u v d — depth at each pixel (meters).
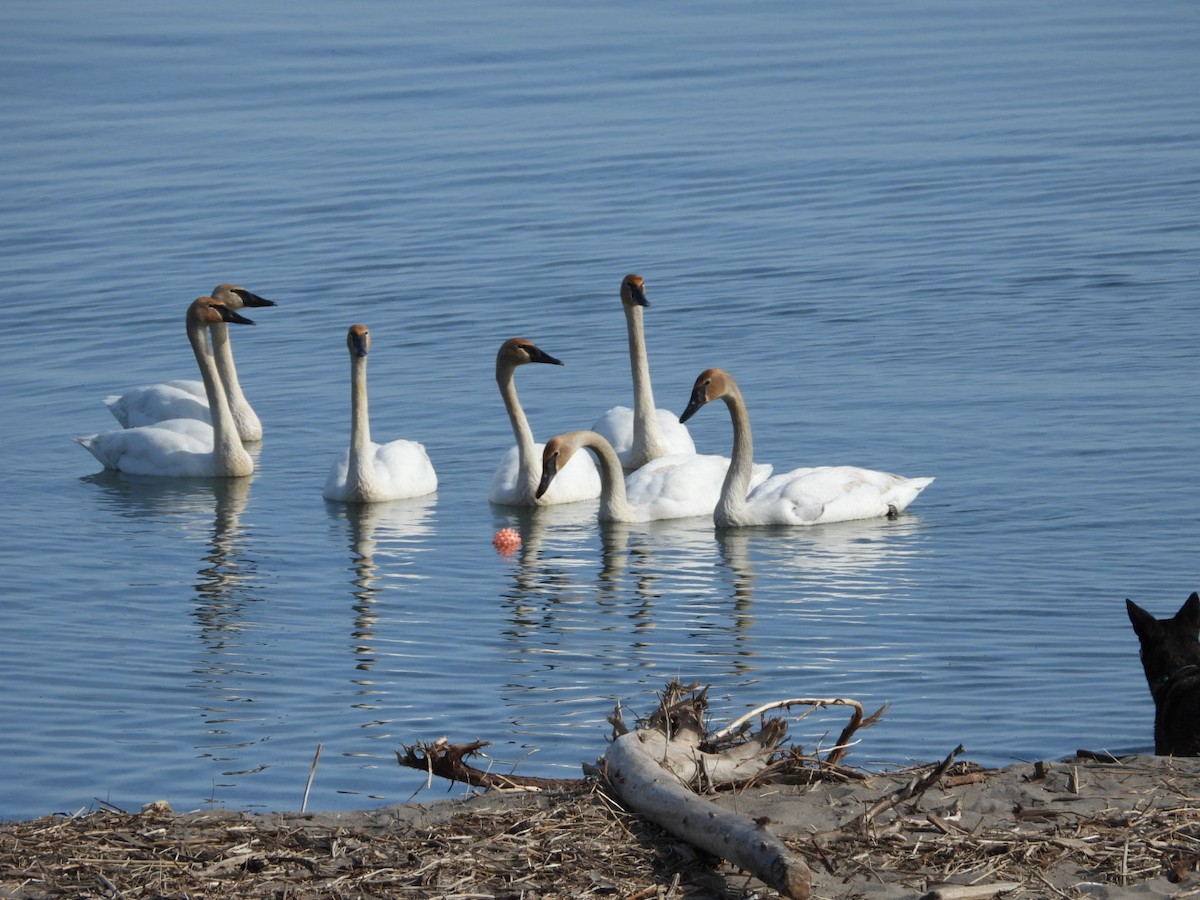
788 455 23.66
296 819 9.42
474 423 26.20
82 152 43.72
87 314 31.77
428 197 38.69
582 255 33.94
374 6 63.44
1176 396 24.55
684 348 28.58
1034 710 14.32
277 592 18.97
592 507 23.25
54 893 8.43
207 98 49.47
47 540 21.31
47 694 15.45
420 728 14.37
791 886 8.02
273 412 27.23
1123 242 32.97
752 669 15.82
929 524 20.81
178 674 16.03
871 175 39.25
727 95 48.19
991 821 9.30
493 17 60.41
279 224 36.91
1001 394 25.19
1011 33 56.41
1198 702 10.73
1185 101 45.66
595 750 13.59
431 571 19.86
